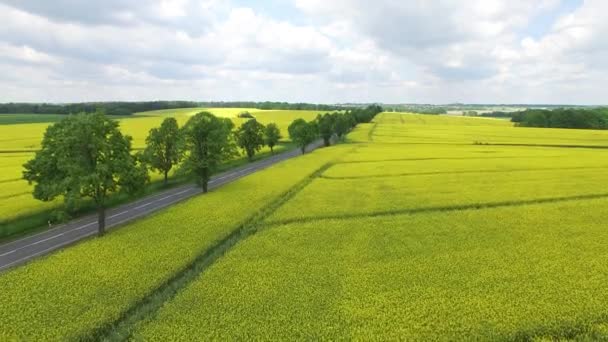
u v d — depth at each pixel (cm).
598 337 2114
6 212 5247
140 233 4172
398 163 8850
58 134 4381
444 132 17975
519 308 2395
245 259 3338
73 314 2556
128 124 19312
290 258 3350
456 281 2819
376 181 6825
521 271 2947
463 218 4438
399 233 3956
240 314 2430
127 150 4581
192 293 2728
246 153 12425
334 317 2358
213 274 3038
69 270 3231
